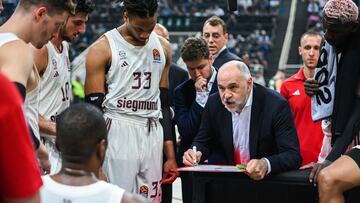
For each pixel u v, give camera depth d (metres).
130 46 3.80
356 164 3.41
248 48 23.00
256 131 3.78
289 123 3.75
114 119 3.80
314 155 4.64
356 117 3.58
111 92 3.79
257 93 3.80
